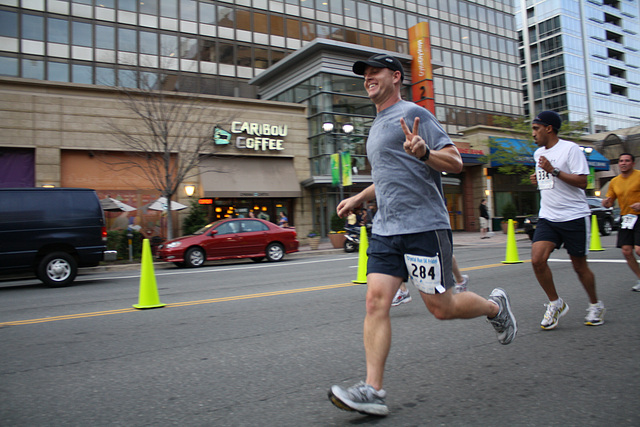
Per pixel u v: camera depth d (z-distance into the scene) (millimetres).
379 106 2811
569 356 3477
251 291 7570
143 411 2699
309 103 22797
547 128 4223
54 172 16641
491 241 18781
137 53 21672
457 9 33344
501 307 2969
